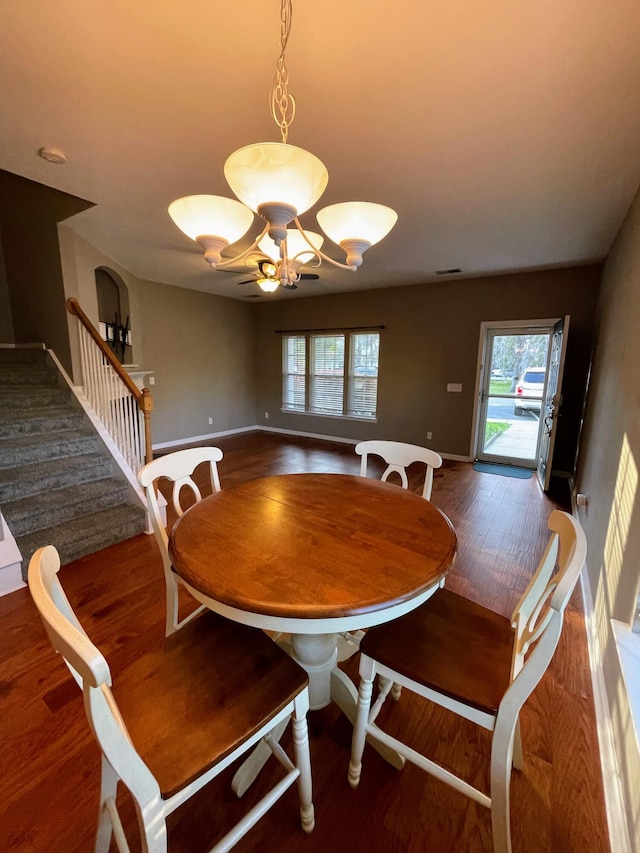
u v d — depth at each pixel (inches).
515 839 43.3
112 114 70.2
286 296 265.4
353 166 87.4
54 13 48.9
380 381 240.5
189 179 96.5
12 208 147.6
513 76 59.5
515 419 206.7
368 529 54.6
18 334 159.9
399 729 56.5
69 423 134.0
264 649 46.1
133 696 39.7
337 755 53.0
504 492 163.8
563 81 60.2
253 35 52.1
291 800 47.7
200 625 49.8
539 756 52.5
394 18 49.2
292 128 73.8
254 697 39.9
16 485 110.5
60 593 35.1
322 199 103.9
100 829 38.2
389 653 45.5
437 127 72.9
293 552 48.1
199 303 252.2
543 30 50.6
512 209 110.0
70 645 25.3
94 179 96.4
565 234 130.1
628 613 57.2
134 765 29.5
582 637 76.2
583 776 50.0
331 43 53.2
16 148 82.1
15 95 65.0
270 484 74.4
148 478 66.2
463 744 54.2
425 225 123.0
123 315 204.1
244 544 50.1
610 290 127.3
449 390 217.9
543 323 187.2
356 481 76.3
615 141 76.4
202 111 69.1
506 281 194.7
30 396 135.6
